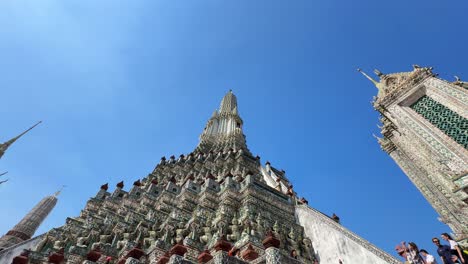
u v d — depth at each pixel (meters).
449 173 17.50
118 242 18.50
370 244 16.17
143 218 21.27
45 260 16.16
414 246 11.39
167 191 25.84
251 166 41.50
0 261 18.30
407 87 23.03
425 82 22.08
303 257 18.42
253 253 12.41
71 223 21.80
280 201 24.95
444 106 20.08
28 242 20.12
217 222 19.97
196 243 16.94
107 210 25.70
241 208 22.67
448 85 20.42
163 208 23.86
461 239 16.06
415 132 20.92
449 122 19.28
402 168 23.05
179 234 18.50
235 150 46.50
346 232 18.41
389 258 14.63
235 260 9.20
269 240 9.59
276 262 8.94
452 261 10.47
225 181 25.89
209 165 39.97
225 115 68.88
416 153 22.20
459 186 16.05
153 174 40.25
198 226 19.47
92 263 12.99
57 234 20.41
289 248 18.69
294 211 24.75
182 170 40.72
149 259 15.68
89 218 22.84
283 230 20.28
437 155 18.98
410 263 11.08
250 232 17.95
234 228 19.05
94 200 28.02
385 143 25.31
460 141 18.09
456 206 18.47
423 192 20.72
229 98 77.38
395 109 23.11
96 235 19.75
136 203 26.48
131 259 10.52
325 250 18.70
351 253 16.80
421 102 21.95
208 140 57.78
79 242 18.69
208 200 24.12
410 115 21.84
